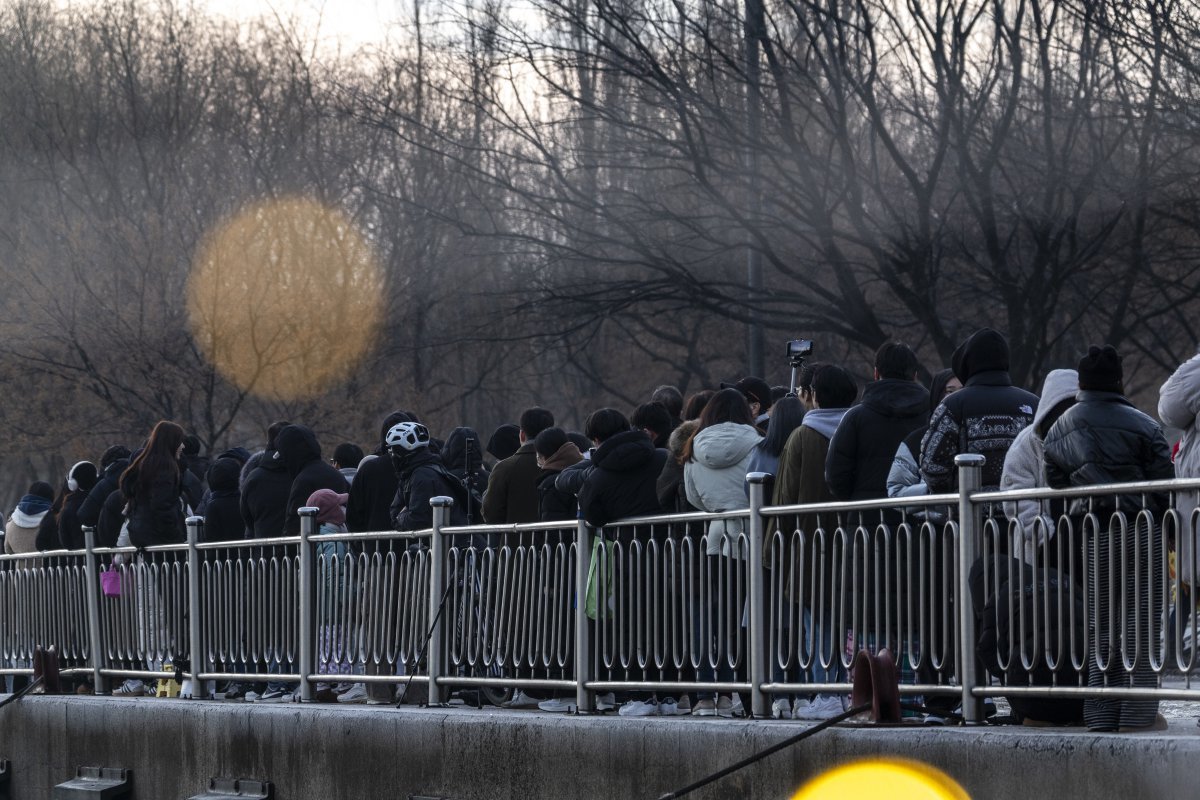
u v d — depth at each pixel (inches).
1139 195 2507.4
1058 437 655.1
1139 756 574.9
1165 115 2433.6
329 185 3004.4
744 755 732.0
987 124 2536.9
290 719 979.3
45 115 3122.5
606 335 3727.9
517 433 1101.7
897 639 710.5
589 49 2689.5
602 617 854.5
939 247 2615.7
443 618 949.8
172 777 1069.8
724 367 3602.4
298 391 2950.3
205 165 3065.9
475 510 1054.4
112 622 1227.9
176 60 3211.1
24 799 1217.4
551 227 2891.2
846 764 686.5
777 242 2778.1
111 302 2888.8
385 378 3043.8
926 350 3176.7
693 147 2586.1
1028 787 613.9
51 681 1253.7
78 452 2918.3
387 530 1031.0
